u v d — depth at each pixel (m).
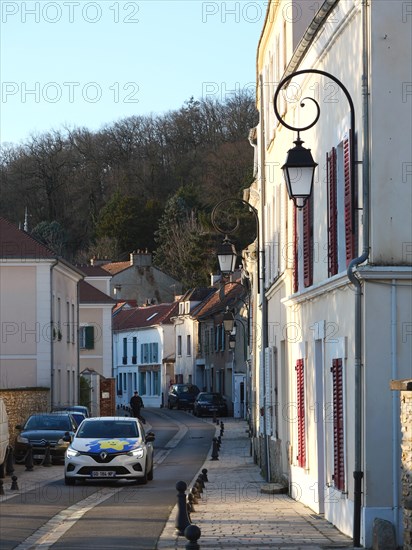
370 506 18.95
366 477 19.00
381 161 19.34
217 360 114.81
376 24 19.39
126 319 147.88
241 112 145.62
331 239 22.62
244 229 107.38
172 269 146.62
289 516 25.11
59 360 73.75
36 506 28.91
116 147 154.50
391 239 19.27
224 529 22.56
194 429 85.75
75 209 151.12
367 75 19.50
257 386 51.06
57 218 148.88
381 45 19.39
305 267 26.78
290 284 30.61
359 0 19.88
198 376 124.06
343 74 21.69
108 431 38.75
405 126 19.39
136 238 151.88
